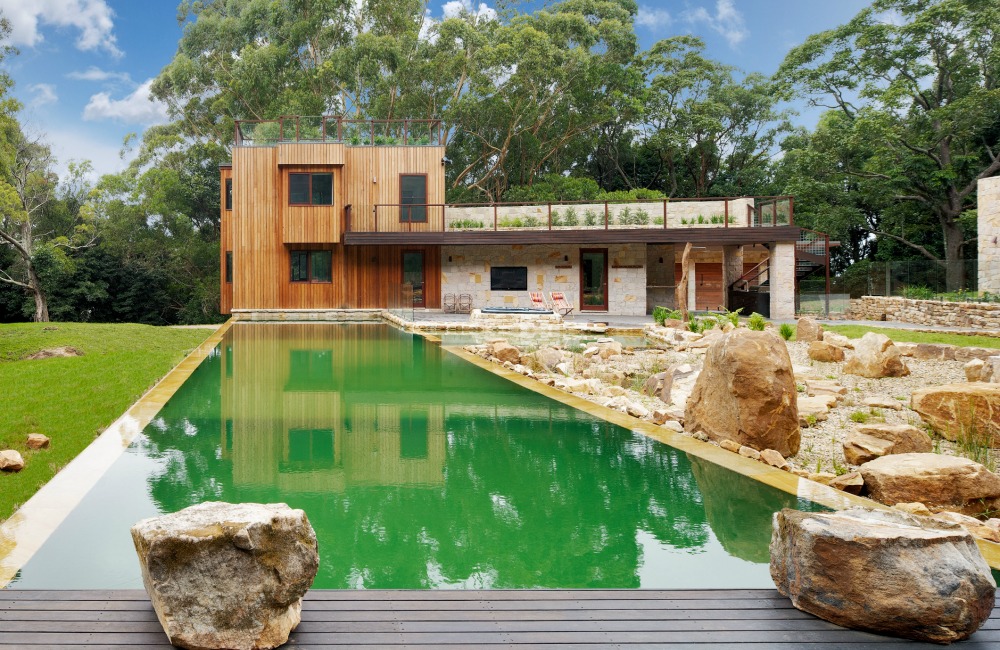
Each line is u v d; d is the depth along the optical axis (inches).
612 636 105.4
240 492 189.2
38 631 103.7
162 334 629.3
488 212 914.1
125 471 206.4
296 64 1561.3
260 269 908.0
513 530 163.8
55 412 284.8
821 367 423.8
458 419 289.6
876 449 223.3
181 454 228.5
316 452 235.0
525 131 1518.2
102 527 157.3
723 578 135.4
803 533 115.0
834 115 1248.2
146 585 106.2
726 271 956.6
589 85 1475.1
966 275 816.9
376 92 1510.8
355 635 104.8
